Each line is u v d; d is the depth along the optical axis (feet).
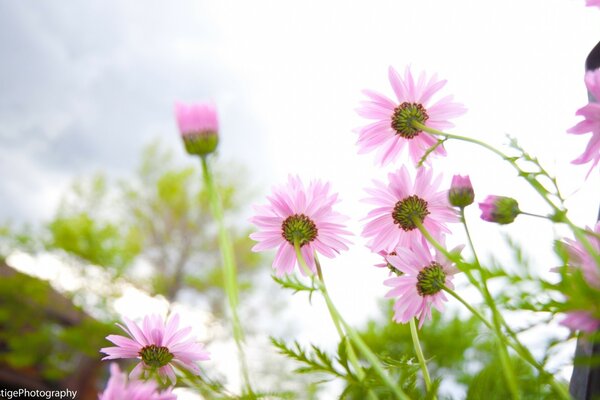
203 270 29.19
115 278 25.95
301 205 1.66
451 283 1.49
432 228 1.63
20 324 26.27
